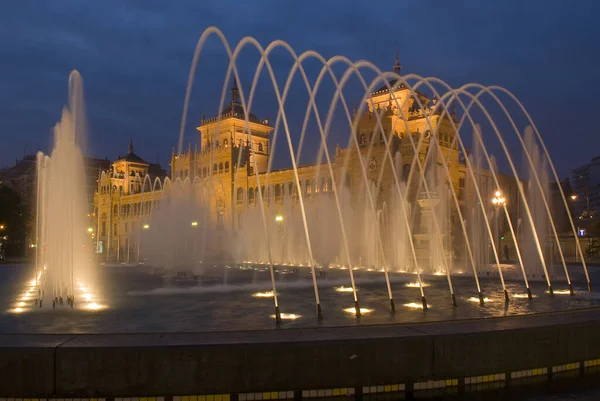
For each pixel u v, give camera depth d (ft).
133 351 34.88
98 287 101.96
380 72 97.71
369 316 59.41
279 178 327.67
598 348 43.93
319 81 91.50
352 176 280.72
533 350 41.27
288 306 69.56
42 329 50.70
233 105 396.37
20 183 506.89
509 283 109.70
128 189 487.20
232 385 35.35
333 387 36.47
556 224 350.84
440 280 120.98
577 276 133.59
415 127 289.74
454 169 287.48
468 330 40.70
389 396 37.35
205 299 79.36
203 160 383.45
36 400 34.55
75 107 94.99
